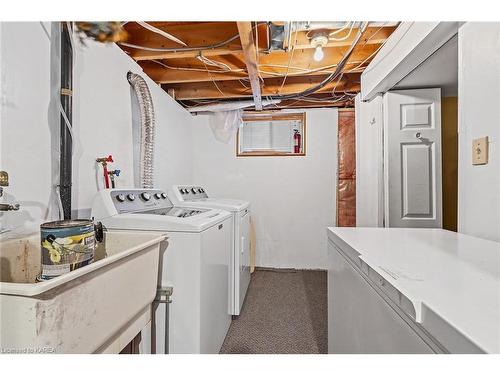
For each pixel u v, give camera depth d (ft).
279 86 9.21
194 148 11.38
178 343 4.36
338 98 10.03
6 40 3.52
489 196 3.43
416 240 3.61
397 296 2.06
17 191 3.68
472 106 3.70
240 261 7.14
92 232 3.01
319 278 9.91
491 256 2.81
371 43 6.50
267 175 11.13
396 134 6.95
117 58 5.88
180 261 4.40
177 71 8.18
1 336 2.13
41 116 4.02
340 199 10.21
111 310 2.93
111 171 5.40
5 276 3.19
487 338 1.37
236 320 6.91
